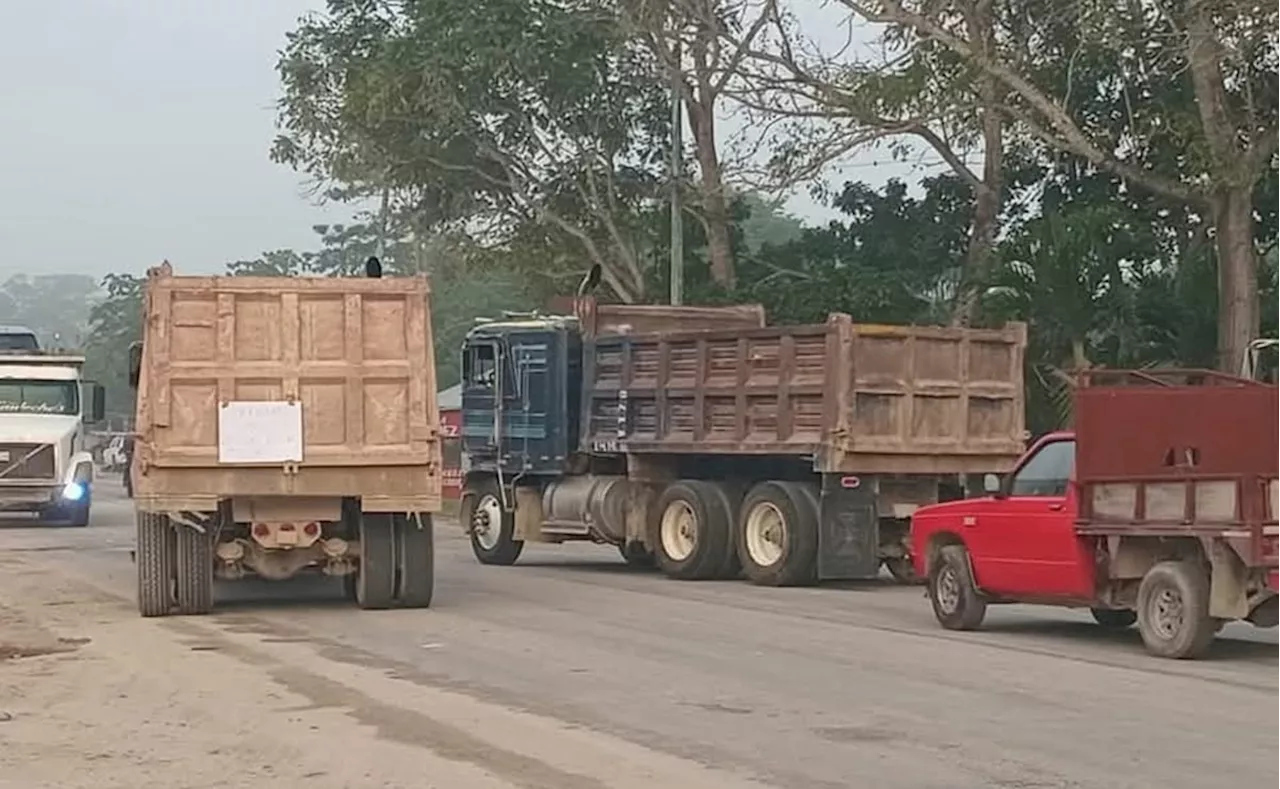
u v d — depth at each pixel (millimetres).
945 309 35438
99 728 10672
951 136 33188
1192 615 13539
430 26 37000
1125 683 12445
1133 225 30578
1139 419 13945
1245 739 10188
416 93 37312
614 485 22953
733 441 20906
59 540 28859
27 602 18188
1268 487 13070
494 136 39281
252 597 18781
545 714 11117
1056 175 34938
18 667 13305
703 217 38812
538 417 23969
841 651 14273
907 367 20203
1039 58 31156
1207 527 13281
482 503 25031
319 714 11148
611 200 40156
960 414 20609
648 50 36562
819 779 9086
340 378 16359
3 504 32219
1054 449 15250
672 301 35062
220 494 16109
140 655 13992
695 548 21281
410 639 15062
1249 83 28062
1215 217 29078
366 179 40594
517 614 17156
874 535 20141
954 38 29094
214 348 16156
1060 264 29719
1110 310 29766
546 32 36625
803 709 11289
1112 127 31797
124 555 25234
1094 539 14359
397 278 16688
